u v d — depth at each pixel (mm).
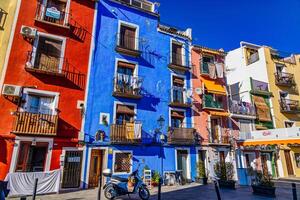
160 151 16484
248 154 21344
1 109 12102
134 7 18703
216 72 21547
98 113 14820
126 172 14828
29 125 12148
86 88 14805
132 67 17375
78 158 13555
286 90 26094
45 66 13914
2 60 12836
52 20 14922
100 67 15758
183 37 20828
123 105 16078
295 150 23469
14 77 12820
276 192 12492
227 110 21188
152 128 16672
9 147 11766
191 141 17719
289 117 25000
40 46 14219
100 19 16797
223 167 14898
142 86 17156
